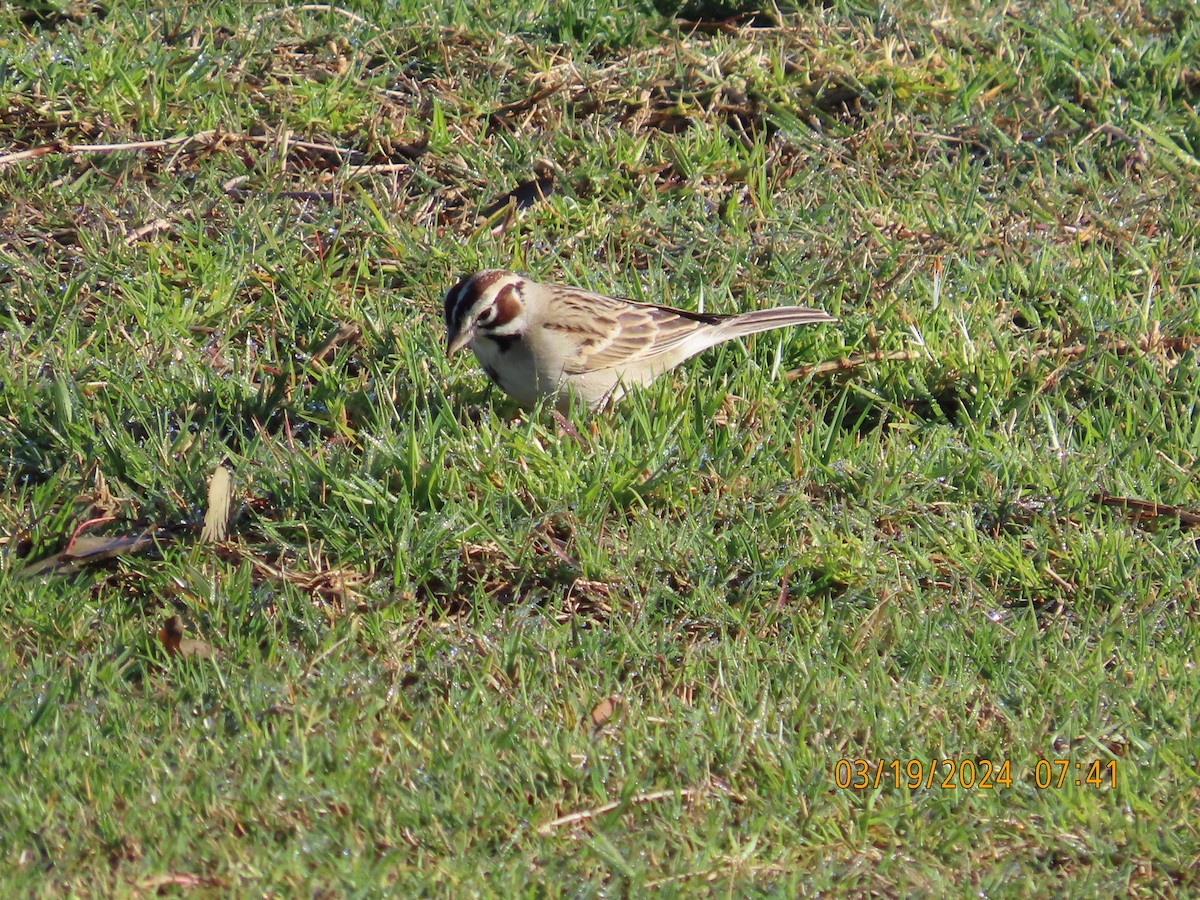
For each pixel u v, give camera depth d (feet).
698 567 32.40
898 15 52.70
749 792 27.02
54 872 24.14
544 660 29.89
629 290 42.01
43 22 50.16
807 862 25.89
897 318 40.96
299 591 31.45
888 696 29.37
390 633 30.42
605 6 51.78
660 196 45.85
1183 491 35.53
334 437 36.29
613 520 34.01
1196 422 37.81
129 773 26.23
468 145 46.57
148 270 41.16
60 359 37.68
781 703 29.22
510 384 37.01
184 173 45.19
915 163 48.08
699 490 34.63
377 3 51.57
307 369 38.32
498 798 26.37
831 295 42.37
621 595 32.01
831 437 36.55
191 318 39.73
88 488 34.06
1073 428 38.40
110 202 43.60
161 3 50.96
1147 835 26.17
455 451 34.60
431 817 25.84
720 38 51.01
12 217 42.83
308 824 25.58
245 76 48.47
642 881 24.80
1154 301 42.42
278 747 27.02
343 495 32.89
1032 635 31.07
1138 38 53.62
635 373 37.58
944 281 43.11
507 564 32.42
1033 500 35.14
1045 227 45.70
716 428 36.55
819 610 31.99
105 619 30.60
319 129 47.03
